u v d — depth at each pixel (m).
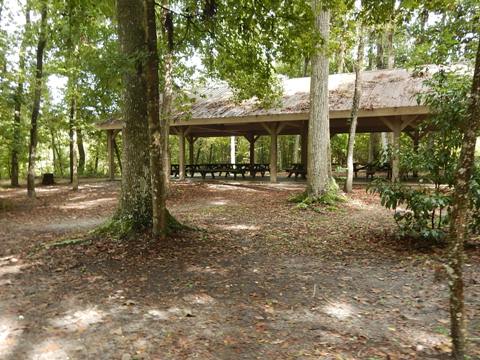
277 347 2.98
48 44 12.63
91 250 5.77
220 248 6.04
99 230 6.49
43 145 27.95
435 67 14.37
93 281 4.62
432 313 3.54
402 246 5.93
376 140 22.72
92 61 5.41
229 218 8.89
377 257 5.46
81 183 19.16
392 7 5.95
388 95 13.74
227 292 4.22
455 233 2.59
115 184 18.11
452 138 5.57
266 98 12.12
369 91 14.60
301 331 3.25
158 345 3.04
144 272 4.91
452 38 7.54
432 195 5.59
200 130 21.42
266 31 6.95
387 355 2.81
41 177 23.16
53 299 4.08
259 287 4.37
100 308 3.82
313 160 10.61
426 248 5.70
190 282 4.55
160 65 8.44
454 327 2.64
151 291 4.27
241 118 15.56
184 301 3.97
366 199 11.27
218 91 19.45
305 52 7.00
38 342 3.12
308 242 6.50
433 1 6.01
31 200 13.02
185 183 16.89
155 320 3.52
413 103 12.54
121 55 5.36
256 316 3.58
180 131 18.58
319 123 10.52
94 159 32.09
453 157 5.57
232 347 2.99
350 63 23.08
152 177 6.01
